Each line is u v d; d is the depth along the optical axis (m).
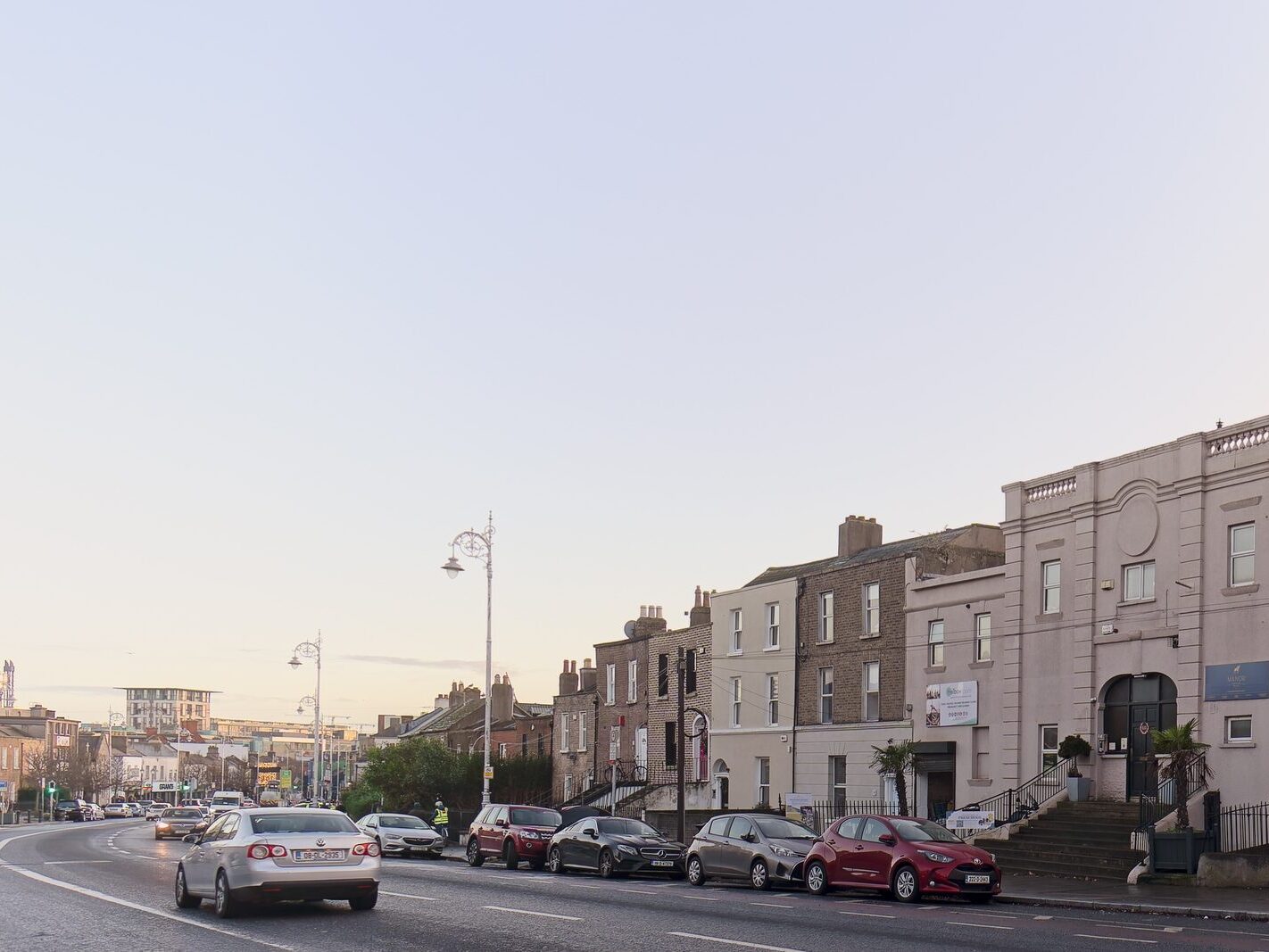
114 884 26.56
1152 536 33.09
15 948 15.86
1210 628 31.19
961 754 38.81
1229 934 17.83
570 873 33.72
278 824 20.00
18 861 35.62
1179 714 31.55
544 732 71.38
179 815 57.00
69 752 142.62
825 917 19.95
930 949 15.48
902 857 23.95
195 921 19.00
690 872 29.59
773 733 47.94
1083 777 33.84
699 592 56.66
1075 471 35.84
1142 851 28.52
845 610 45.12
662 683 52.38
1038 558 37.00
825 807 42.84
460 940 16.44
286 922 18.86
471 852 37.50
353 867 19.86
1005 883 27.33
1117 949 15.57
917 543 45.16
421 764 66.88
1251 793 29.48
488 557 48.03
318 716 81.75
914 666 41.44
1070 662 35.28
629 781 57.19
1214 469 31.61
